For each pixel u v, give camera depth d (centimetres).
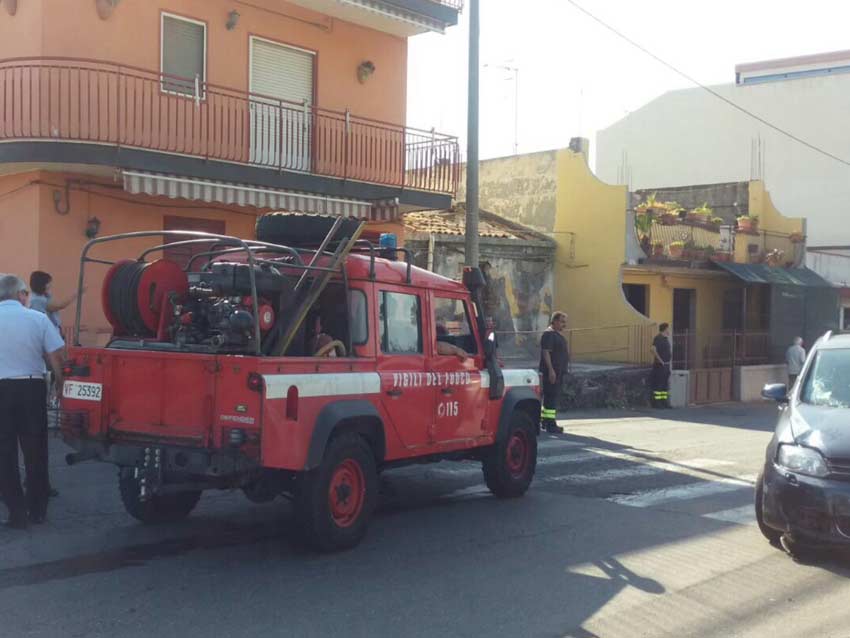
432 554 713
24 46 1402
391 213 1783
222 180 1508
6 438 742
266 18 1672
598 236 2444
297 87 1745
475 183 1485
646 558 721
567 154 2530
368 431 734
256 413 621
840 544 673
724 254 2717
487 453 917
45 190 1395
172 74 1529
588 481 1070
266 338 672
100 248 1452
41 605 568
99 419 695
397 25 1839
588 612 584
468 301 882
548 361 1513
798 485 689
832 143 3725
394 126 1861
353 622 551
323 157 1742
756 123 3906
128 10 1466
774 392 841
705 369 2347
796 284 2753
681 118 4106
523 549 737
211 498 903
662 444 1445
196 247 1573
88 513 816
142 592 598
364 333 739
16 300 762
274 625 541
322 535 685
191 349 667
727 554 739
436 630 541
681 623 568
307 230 786
